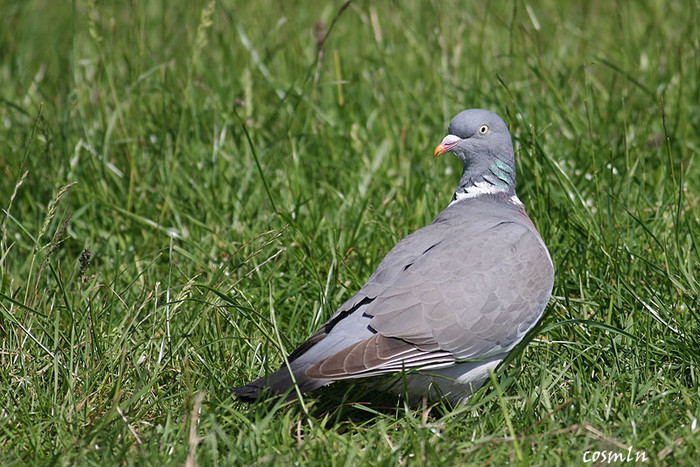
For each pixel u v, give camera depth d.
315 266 9.98
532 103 12.91
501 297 7.97
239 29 14.23
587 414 7.64
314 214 11.18
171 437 7.37
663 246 9.41
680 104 12.87
